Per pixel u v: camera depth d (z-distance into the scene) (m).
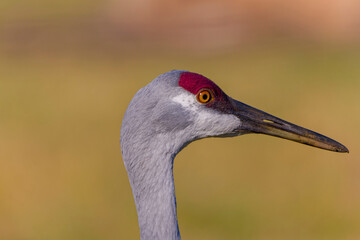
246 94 19.91
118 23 36.19
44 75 24.25
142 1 36.66
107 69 25.78
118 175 13.42
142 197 5.07
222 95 5.33
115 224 11.71
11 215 12.11
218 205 12.20
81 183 12.96
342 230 11.54
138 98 5.00
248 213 11.93
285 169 13.78
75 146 14.77
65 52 30.09
